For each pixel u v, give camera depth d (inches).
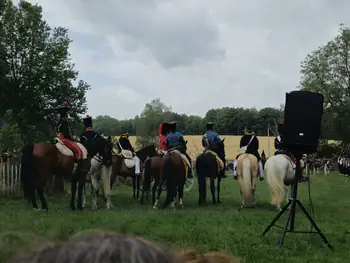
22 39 1649.9
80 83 1721.2
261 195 956.0
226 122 4589.1
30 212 549.6
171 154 666.8
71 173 604.1
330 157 2667.3
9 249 45.6
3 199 757.3
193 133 4746.6
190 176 741.9
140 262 34.5
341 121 2583.7
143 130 2519.7
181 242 383.6
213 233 427.5
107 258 34.1
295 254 372.8
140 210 633.0
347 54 2576.3
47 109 1676.9
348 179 1646.2
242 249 367.6
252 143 713.0
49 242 39.0
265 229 447.5
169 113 2586.1
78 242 36.2
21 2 1672.0
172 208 680.4
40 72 1651.1
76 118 1683.1
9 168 796.6
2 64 1480.1
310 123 398.3
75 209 614.5
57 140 605.0
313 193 992.2
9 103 1640.0
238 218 533.3
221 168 764.6
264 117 4426.7
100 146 648.4
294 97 398.9
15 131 847.1
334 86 2551.7
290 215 410.6
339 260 356.2
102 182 664.4
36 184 582.9
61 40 1708.9
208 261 54.5
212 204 763.4
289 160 625.6
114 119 2731.3
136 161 789.2
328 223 529.3
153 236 405.7
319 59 2620.6
